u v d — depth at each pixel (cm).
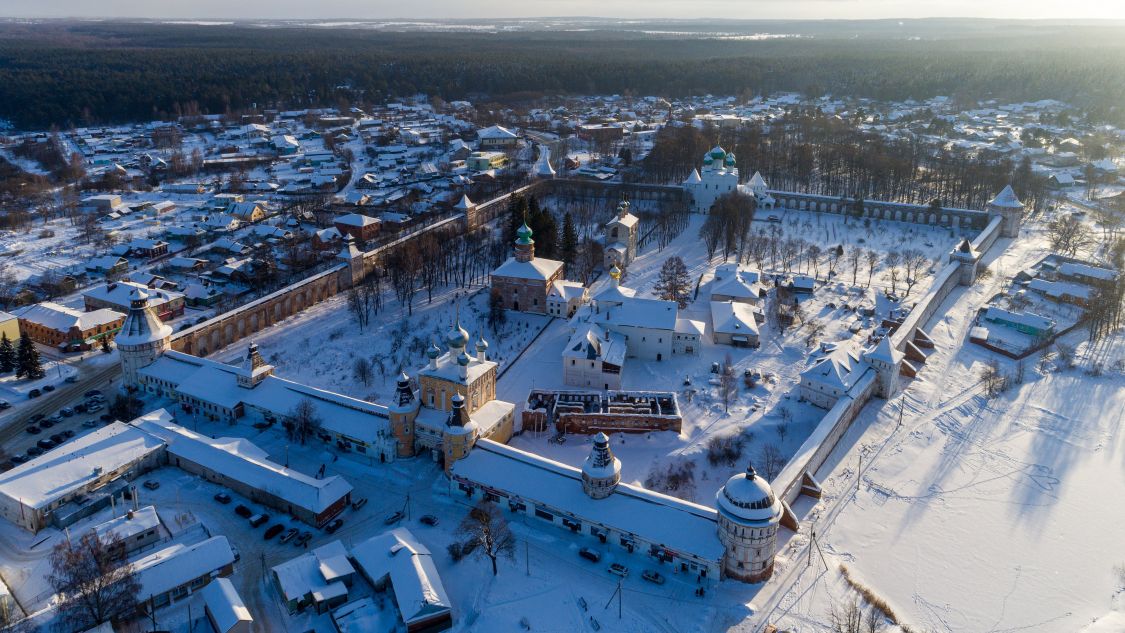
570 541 12575
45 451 14788
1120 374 18862
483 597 11375
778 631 10781
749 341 19725
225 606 10481
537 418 15812
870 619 11138
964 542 13038
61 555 11281
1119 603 11762
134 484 13788
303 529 12731
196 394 16275
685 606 11275
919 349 19938
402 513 13200
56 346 19612
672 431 15750
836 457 15275
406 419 14600
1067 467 15212
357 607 10944
